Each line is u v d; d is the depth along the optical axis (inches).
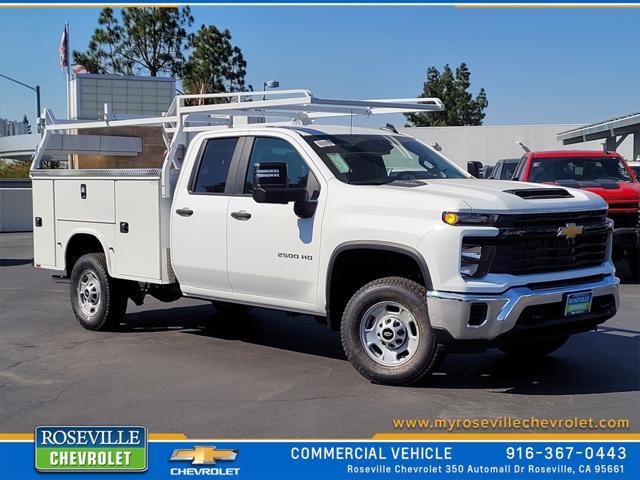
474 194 239.8
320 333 345.7
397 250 240.1
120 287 346.9
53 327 366.6
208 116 346.9
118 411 238.2
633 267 487.5
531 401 239.8
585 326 252.5
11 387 266.1
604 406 234.5
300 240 267.1
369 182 267.1
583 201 252.4
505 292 229.8
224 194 293.6
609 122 923.4
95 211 343.6
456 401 239.9
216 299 305.3
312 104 272.2
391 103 288.5
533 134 1533.0
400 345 250.2
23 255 737.6
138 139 474.0
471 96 2586.1
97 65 1820.9
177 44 1849.2
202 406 241.0
